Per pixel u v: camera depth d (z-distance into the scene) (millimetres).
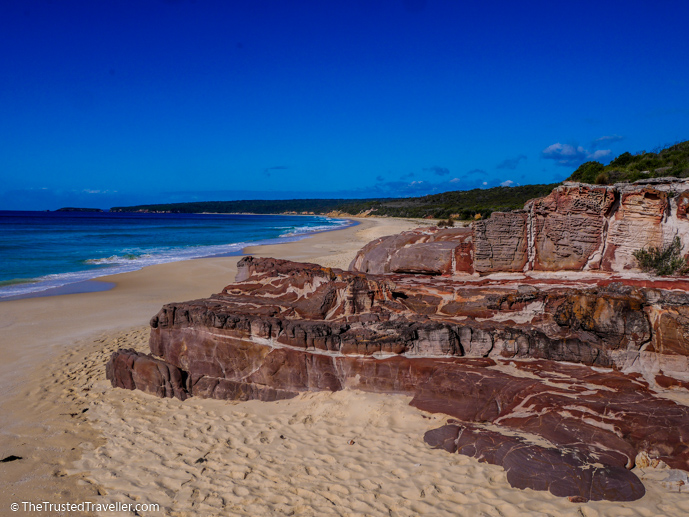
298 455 5441
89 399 7480
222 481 5051
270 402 6824
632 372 5797
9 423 6793
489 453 4910
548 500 4223
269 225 84500
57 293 17562
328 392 6656
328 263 24859
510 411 5387
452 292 7383
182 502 4730
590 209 7422
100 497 4918
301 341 6770
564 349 6133
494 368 6074
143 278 20688
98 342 11070
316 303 7570
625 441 4680
